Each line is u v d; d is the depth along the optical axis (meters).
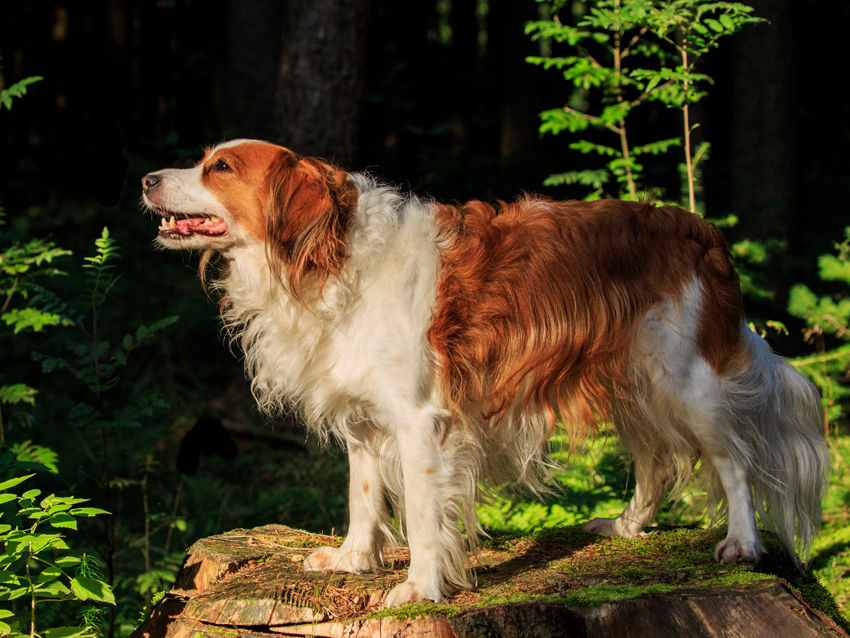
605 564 2.88
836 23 14.46
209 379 7.40
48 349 7.73
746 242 4.71
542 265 2.84
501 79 14.78
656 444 3.32
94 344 3.62
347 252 2.70
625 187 4.68
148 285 7.66
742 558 2.87
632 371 2.96
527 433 2.97
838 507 4.67
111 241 3.59
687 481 3.28
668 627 2.29
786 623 2.32
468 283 2.76
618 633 2.29
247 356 3.06
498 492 3.38
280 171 2.76
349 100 6.20
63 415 6.82
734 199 8.41
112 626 3.26
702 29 4.03
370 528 2.93
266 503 5.41
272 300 2.85
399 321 2.65
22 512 2.46
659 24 3.99
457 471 2.68
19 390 4.32
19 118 15.51
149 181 2.87
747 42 8.64
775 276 6.51
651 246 2.98
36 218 11.98
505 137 11.92
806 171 13.05
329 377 2.72
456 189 9.67
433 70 15.92
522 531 3.71
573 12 14.62
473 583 2.66
